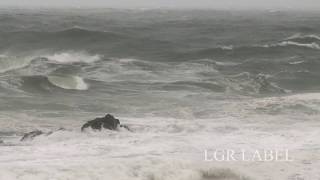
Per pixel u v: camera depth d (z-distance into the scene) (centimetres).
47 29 16338
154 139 4341
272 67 9938
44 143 4191
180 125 4903
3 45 12444
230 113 5625
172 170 3253
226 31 18325
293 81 8638
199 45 13788
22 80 7012
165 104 6138
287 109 5775
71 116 5431
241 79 8112
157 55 11688
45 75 7362
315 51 12825
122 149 3959
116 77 8269
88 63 9794
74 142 4216
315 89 8012
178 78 8288
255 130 4775
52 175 3033
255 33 17650
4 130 4725
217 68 9594
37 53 11375
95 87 7250
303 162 3556
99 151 3894
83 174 3081
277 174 3284
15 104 5897
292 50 12662
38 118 5278
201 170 3294
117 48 12556
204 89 7312
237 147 4047
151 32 16850
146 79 8112
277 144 4178
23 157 3681
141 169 3231
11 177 2947
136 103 6175
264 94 7256
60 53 11212
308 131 4734
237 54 11881
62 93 6775
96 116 5453
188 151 3894
